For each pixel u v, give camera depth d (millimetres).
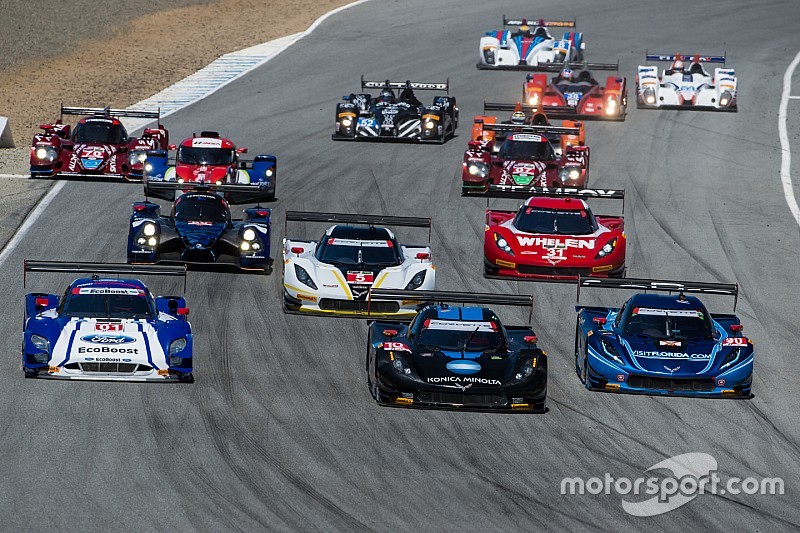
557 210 83188
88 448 49094
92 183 103438
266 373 60688
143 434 51062
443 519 44438
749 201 107250
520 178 102875
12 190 99312
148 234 77125
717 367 59406
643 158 121938
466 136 130250
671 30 197000
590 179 112438
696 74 150250
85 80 158375
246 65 168375
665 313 62688
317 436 52250
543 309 75438
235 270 80312
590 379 60406
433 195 104000
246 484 46594
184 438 50969
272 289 76375
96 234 87062
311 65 168125
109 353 55719
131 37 188500
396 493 46594
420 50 178500
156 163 98250
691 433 55375
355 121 125312
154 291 74375
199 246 77312
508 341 60250
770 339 71875
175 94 150000
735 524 45469
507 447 52250
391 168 113625
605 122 139250
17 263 78750
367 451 50812
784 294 81438
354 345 66188
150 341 57031
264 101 145625
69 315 58656
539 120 119000
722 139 132125
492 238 81250
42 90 151250
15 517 42406
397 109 126688
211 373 60062
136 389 56625
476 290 78125
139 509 43719
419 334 59312
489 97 150375
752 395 61406
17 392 55062
